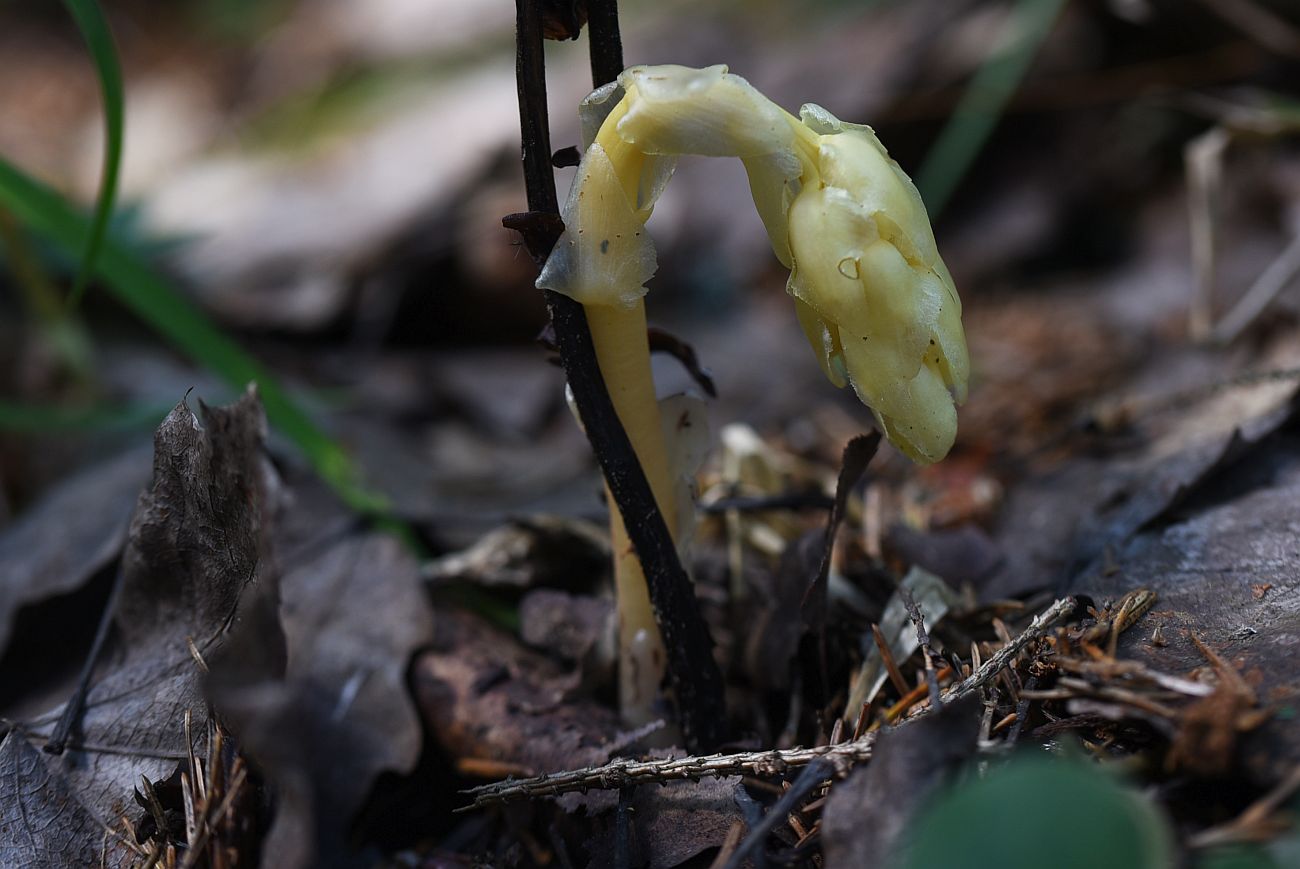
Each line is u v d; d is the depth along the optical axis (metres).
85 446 0.37
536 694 0.25
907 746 0.21
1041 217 0.45
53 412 0.31
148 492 0.24
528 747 0.24
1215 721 0.20
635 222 0.22
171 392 0.39
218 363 0.29
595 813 0.23
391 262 0.46
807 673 0.25
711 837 0.22
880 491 0.29
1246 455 0.26
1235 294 0.37
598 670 0.25
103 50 0.26
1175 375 0.33
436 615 0.26
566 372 0.22
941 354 0.22
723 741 0.23
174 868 0.22
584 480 0.33
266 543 0.24
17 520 0.30
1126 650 0.22
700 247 0.48
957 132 0.43
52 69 0.81
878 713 0.23
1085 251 0.45
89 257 0.27
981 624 0.24
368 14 0.72
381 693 0.25
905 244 0.22
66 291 0.44
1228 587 0.23
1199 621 0.23
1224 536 0.24
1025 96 0.46
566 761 0.24
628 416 0.23
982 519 0.29
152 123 0.72
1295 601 0.22
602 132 0.22
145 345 0.44
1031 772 0.19
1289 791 0.20
